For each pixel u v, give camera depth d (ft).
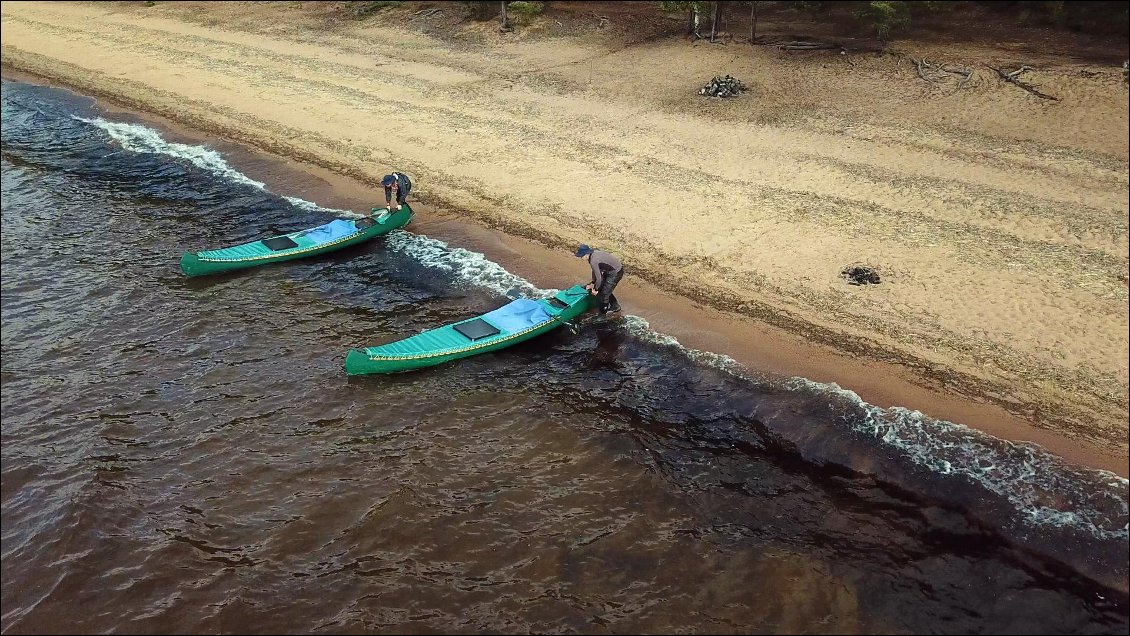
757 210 55.26
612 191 59.26
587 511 33.37
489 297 48.78
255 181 66.33
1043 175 57.88
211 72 94.53
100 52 106.63
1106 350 39.88
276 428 38.47
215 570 31.07
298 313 47.78
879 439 36.27
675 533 32.27
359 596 29.76
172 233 58.39
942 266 47.67
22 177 69.26
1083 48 78.43
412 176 64.18
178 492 34.88
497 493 34.30
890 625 28.30
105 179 68.23
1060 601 28.94
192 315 47.78
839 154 62.95
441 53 95.20
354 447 37.11
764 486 34.50
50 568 31.48
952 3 91.09
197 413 39.63
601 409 39.32
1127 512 31.86
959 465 34.68
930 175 58.80
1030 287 45.16
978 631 28.04
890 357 40.96
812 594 29.53
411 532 32.40
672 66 85.10
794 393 39.32
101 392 41.34
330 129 74.69
